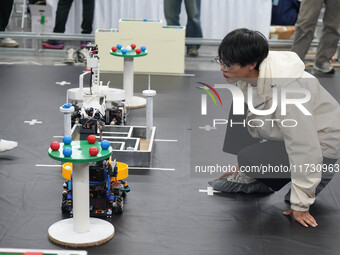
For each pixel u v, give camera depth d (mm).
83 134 2930
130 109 4770
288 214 2959
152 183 3318
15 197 3098
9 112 4547
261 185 3234
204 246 2648
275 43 6656
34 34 6656
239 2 6738
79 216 2639
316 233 2797
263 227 2844
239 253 2598
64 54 6836
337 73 6145
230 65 2605
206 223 2869
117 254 2545
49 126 4273
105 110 4094
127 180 3340
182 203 3084
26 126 4254
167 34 5832
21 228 2760
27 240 2645
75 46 7359
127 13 6863
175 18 6652
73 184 2596
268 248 2650
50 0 6805
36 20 6793
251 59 2562
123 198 3109
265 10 6707
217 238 2725
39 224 2805
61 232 2662
